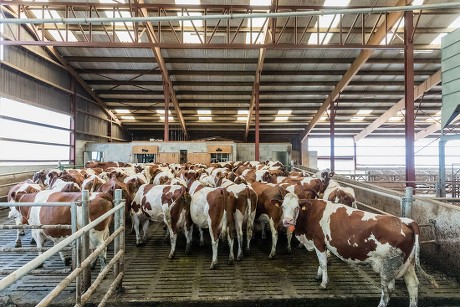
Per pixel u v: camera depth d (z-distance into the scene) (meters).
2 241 5.79
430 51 14.16
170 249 5.38
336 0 11.00
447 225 4.21
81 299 2.63
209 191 4.76
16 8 11.55
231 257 4.64
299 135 26.44
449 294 3.63
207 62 15.61
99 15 12.09
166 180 7.79
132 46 11.02
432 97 19.20
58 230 4.16
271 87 18.20
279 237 6.16
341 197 5.17
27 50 12.80
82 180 7.81
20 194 4.88
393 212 5.96
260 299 3.54
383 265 3.24
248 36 13.41
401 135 27.30
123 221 3.79
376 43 12.55
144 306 3.49
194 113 22.20
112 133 22.81
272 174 8.48
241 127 25.22
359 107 21.14
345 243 3.45
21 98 12.37
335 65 15.91
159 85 18.20
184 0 11.40
